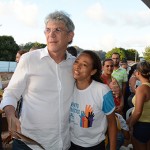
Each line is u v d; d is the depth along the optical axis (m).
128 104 5.96
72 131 2.39
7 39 23.41
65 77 2.27
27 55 2.19
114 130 2.40
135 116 3.48
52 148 2.26
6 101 2.10
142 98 3.44
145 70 3.54
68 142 2.38
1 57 23.30
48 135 2.22
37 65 2.17
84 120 2.29
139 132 3.58
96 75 2.36
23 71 2.16
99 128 2.36
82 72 2.25
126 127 3.59
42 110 2.18
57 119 2.22
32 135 2.22
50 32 2.16
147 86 3.51
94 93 2.28
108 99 2.28
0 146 3.16
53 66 2.21
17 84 2.16
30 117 2.20
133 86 5.67
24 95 2.24
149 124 3.54
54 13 2.20
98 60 2.35
